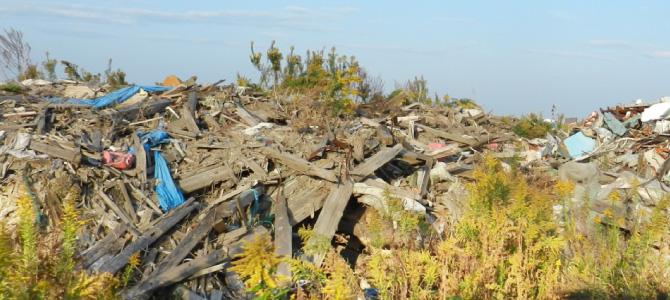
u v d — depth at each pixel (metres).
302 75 23.73
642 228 7.59
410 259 6.58
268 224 10.99
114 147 12.13
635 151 18.20
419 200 11.77
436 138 17.50
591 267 6.79
